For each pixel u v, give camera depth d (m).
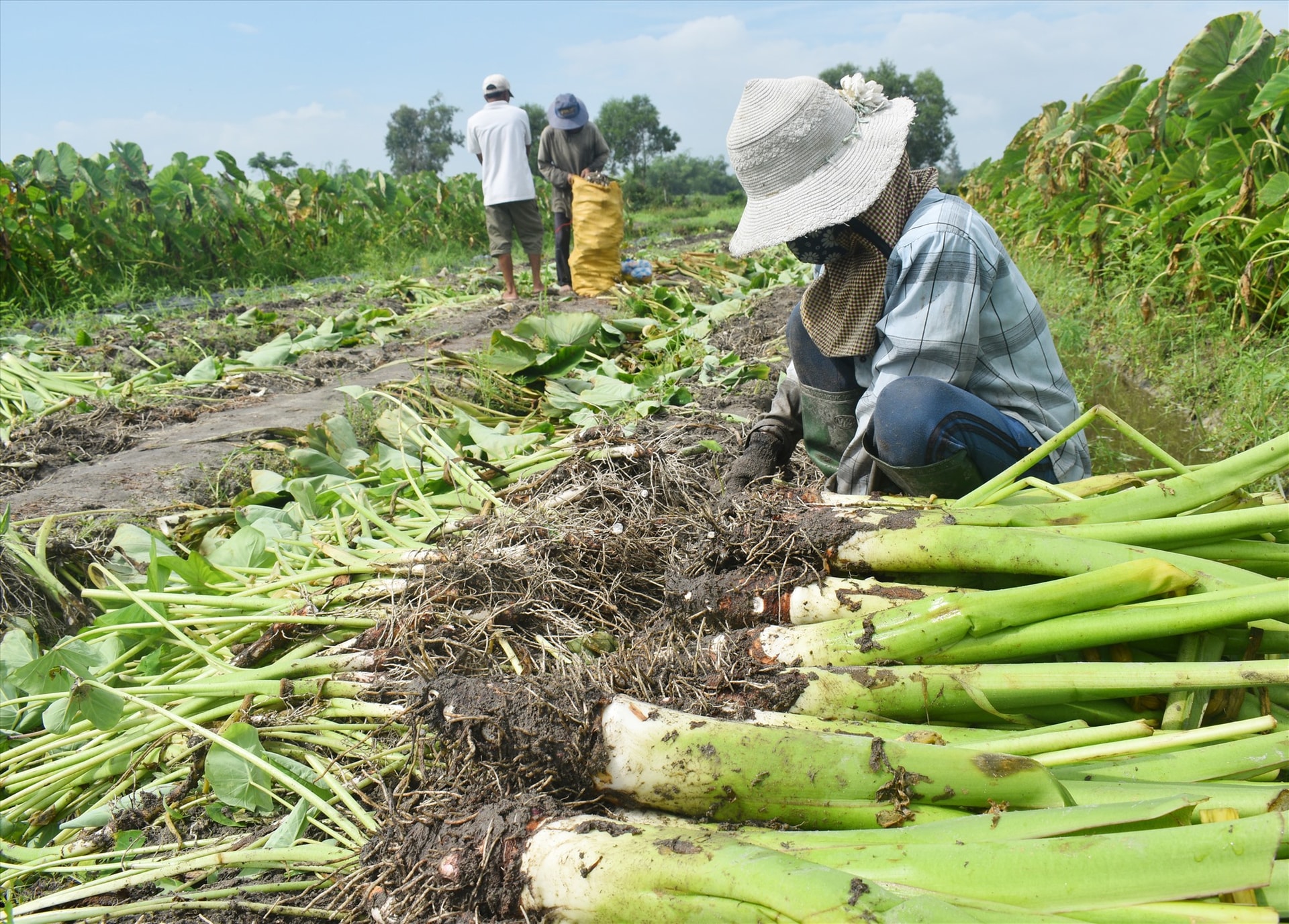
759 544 1.96
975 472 2.29
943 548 1.81
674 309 7.20
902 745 1.43
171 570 2.51
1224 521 1.74
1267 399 4.05
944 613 1.66
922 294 2.23
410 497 3.15
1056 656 1.71
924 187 2.35
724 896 1.22
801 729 1.48
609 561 2.26
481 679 1.62
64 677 1.97
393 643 2.09
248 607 2.27
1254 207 5.12
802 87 2.19
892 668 1.63
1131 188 6.95
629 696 1.72
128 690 1.97
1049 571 1.74
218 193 12.37
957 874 1.24
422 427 3.47
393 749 1.81
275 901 1.64
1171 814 1.26
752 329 6.00
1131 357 5.59
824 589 1.87
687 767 1.46
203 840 1.77
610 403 4.21
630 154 80.94
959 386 2.32
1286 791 1.30
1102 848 1.21
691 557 2.14
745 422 3.69
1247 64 5.27
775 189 2.24
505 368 4.61
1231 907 1.15
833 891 1.17
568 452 3.25
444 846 1.43
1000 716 1.58
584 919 1.31
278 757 1.86
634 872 1.28
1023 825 1.28
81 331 6.58
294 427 4.51
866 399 2.41
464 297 9.52
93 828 1.89
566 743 1.50
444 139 99.19
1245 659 1.67
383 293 9.95
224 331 7.29
